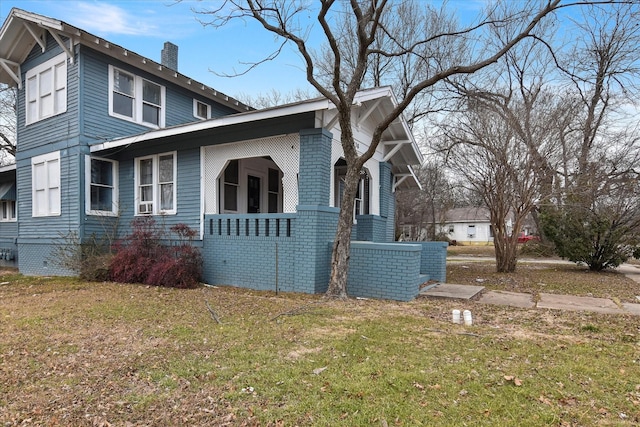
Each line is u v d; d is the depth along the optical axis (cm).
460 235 4191
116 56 1041
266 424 252
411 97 609
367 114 877
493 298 698
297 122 758
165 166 966
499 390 298
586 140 1190
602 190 1191
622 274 1166
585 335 451
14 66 1163
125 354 381
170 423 255
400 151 1180
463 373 329
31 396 294
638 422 254
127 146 995
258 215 799
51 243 1056
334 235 780
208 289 779
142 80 1121
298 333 446
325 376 322
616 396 290
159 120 1170
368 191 1129
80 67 977
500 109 1080
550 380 317
